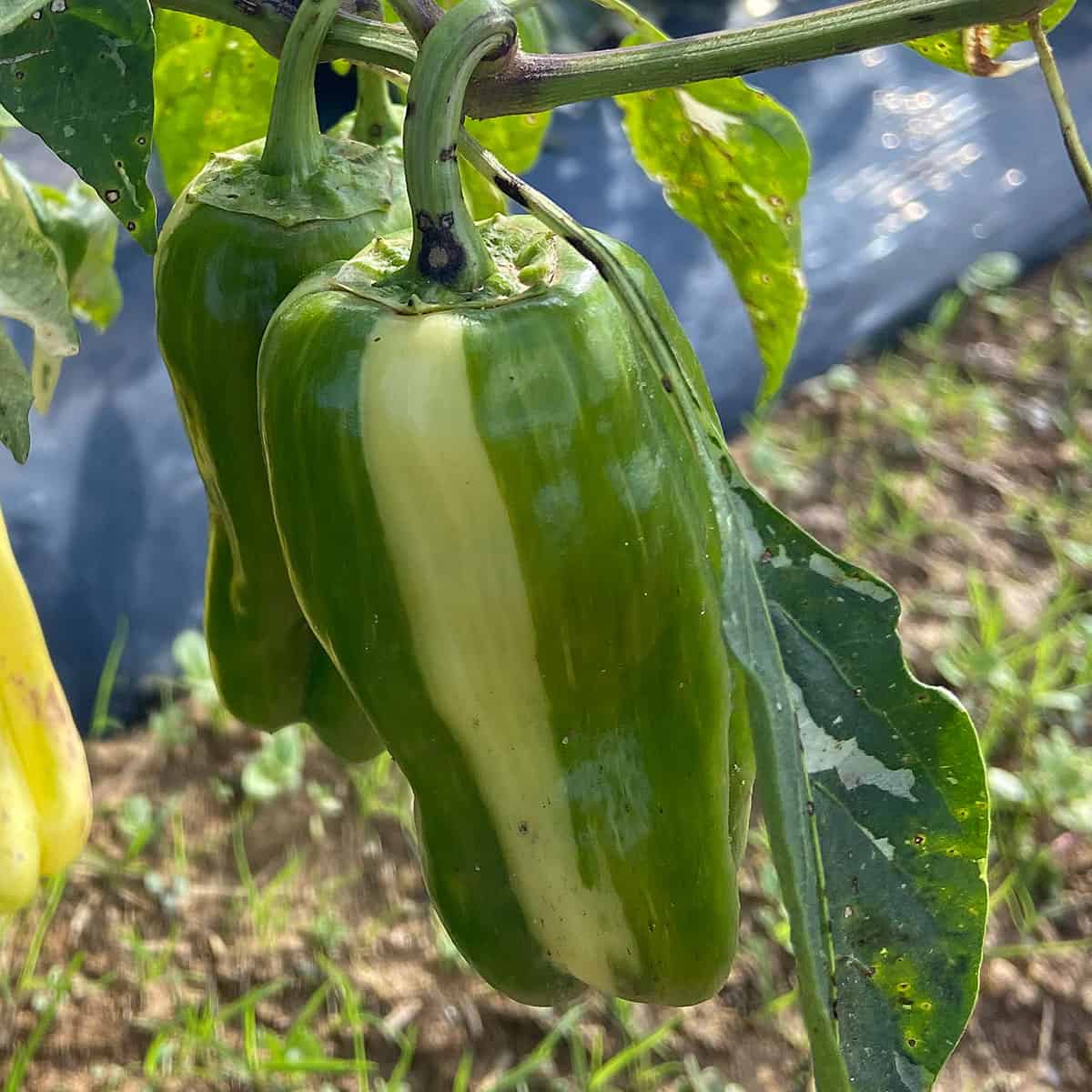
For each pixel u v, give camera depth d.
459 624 0.63
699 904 0.73
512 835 0.71
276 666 0.93
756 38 0.62
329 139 0.79
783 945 1.94
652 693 0.69
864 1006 0.62
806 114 3.38
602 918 0.72
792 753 0.56
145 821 2.04
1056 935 2.00
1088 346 3.00
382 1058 1.85
